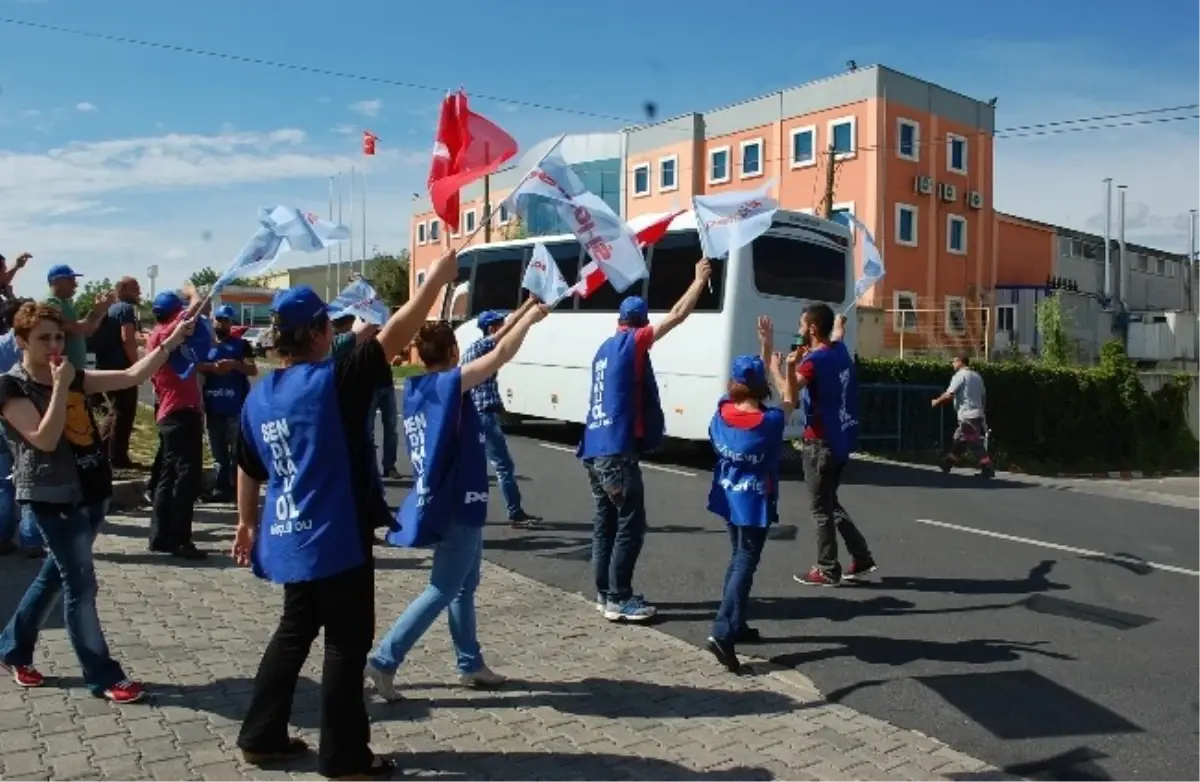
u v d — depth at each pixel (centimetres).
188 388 764
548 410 1700
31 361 463
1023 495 1287
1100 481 1884
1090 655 620
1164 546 956
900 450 2158
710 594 740
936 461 2102
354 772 402
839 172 4306
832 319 777
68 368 450
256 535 429
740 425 577
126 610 632
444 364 500
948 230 4450
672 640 625
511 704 505
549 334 1700
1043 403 2675
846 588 768
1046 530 1029
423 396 481
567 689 531
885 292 4200
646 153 4941
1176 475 2777
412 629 495
